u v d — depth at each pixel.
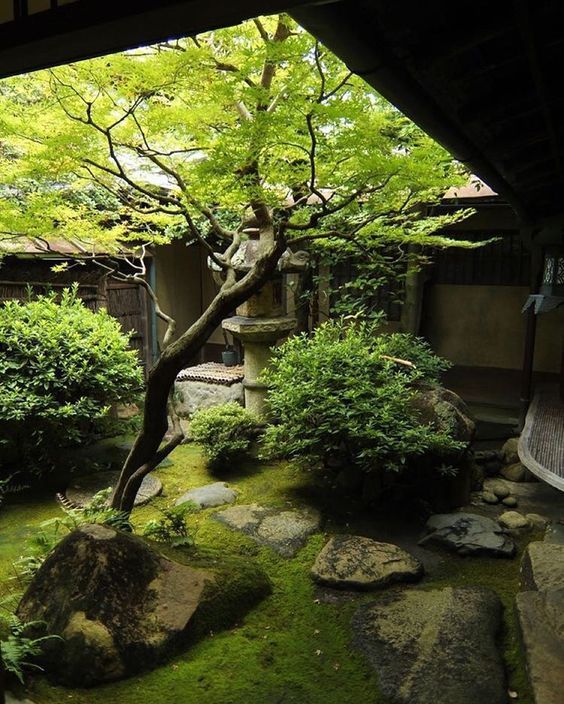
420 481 5.56
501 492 5.77
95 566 3.40
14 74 1.46
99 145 4.21
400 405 5.43
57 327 6.16
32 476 6.16
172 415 4.72
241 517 5.10
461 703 2.93
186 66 3.40
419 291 7.65
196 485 6.00
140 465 4.55
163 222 5.59
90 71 3.43
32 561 4.13
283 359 6.32
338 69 3.74
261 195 3.84
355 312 8.09
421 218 6.92
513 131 2.80
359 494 5.69
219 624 3.61
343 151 3.52
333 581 4.13
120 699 2.98
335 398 5.37
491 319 7.90
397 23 1.71
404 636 3.48
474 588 4.00
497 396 7.91
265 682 3.15
